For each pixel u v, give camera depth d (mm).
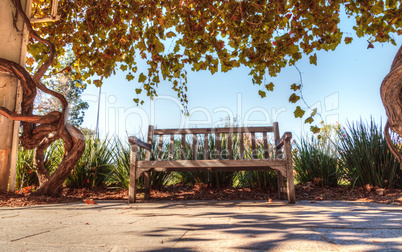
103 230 1562
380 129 4039
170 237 1379
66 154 3445
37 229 1592
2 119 3307
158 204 3008
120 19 3596
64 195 3768
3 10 3334
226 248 1161
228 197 3682
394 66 1192
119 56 3596
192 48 3133
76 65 3992
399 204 2770
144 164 3227
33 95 3361
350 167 4043
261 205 2832
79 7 3721
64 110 3395
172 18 3020
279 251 1105
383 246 1152
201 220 1909
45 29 3865
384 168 3789
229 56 3023
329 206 2646
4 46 3307
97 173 4336
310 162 4301
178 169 3354
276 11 2814
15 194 3260
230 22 2984
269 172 4020
